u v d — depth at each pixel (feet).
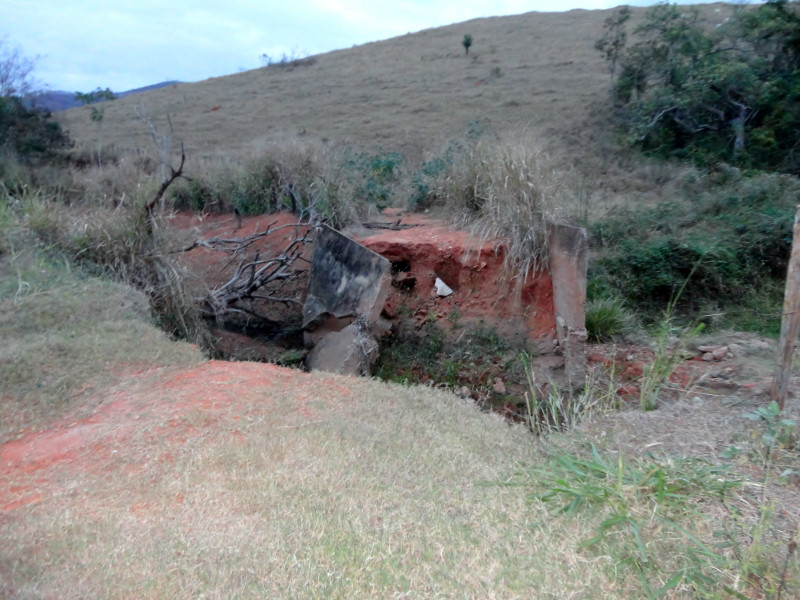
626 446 16.48
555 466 15.23
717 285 35.70
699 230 38.70
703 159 55.47
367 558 11.44
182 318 28.58
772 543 11.84
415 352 29.68
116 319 25.14
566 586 10.93
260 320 33.63
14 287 25.81
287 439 16.44
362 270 29.30
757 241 37.40
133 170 49.21
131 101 119.24
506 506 13.58
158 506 13.42
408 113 88.89
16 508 13.69
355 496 13.75
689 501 13.20
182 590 10.53
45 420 18.21
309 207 38.81
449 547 11.95
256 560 11.33
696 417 18.51
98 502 13.73
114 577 10.85
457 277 31.45
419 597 10.55
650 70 66.49
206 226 45.70
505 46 119.03
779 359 18.30
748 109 57.52
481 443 17.63
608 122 68.69
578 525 12.75
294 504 13.32
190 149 80.33
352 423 17.87
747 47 61.82
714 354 27.27
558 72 95.86
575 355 26.58
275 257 36.83
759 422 17.03
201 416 17.69
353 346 26.91
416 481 14.73
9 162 51.31
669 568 11.31
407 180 44.50
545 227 28.91
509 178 30.35
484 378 27.96
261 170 46.55
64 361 21.08
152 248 29.63
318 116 94.32
